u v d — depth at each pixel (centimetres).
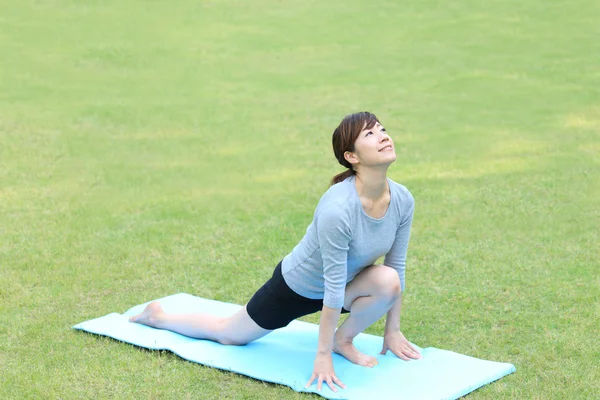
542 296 641
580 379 504
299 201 908
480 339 569
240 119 1267
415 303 634
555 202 875
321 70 1552
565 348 550
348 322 523
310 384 490
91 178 996
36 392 492
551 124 1203
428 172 1004
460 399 479
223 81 1487
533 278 678
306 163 1055
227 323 547
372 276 505
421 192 925
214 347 546
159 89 1435
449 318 606
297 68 1568
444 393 477
